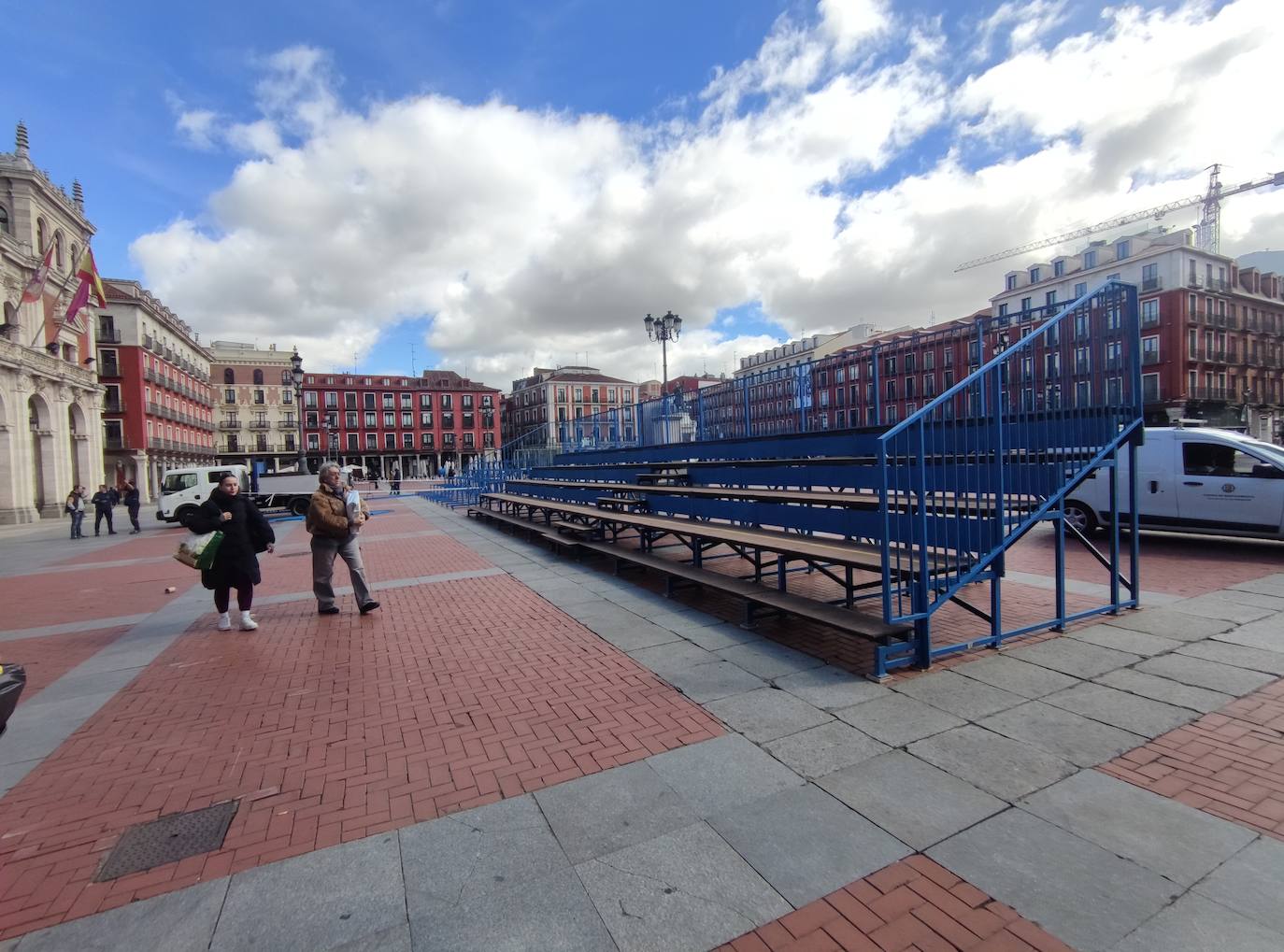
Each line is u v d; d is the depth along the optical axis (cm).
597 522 1060
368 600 641
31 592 853
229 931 199
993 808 254
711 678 411
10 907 214
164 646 548
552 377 9469
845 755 302
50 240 3322
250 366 8056
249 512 593
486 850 238
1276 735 306
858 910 200
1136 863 217
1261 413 5147
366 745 337
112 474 4634
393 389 8900
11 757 335
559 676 427
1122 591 609
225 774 309
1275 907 193
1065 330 488
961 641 467
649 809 262
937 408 507
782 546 515
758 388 1022
